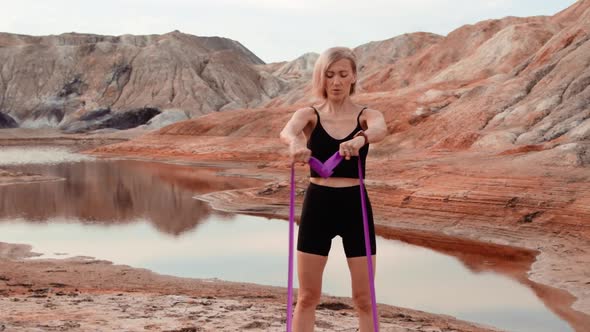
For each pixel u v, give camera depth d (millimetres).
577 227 25500
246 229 31047
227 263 23141
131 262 23391
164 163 79562
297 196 37969
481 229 28047
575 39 63781
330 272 20453
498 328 14586
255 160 75688
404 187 34156
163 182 54781
